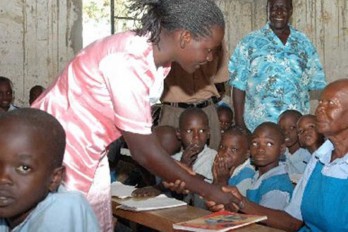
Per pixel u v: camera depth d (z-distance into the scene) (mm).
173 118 4293
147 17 1903
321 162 2467
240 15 7625
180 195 3242
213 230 1969
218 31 1900
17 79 6785
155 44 1917
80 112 1950
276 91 4566
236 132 3422
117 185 2918
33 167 1460
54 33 6902
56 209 1497
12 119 1470
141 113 1894
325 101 2348
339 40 6910
